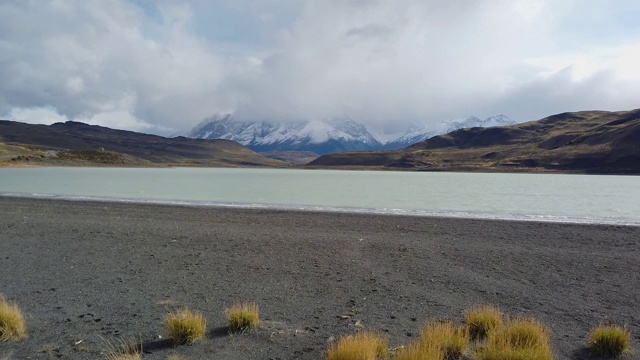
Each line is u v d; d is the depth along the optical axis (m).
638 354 6.87
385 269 12.52
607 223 22.28
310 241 16.64
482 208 31.06
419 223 21.83
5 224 20.22
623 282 11.29
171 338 7.34
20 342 7.19
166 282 11.01
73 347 6.98
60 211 25.55
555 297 10.02
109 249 14.99
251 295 9.98
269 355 6.77
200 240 16.70
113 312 8.71
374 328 7.98
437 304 9.45
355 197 41.09
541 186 63.38
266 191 49.12
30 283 10.80
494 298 9.92
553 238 17.61
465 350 6.80
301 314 8.73
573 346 7.21
